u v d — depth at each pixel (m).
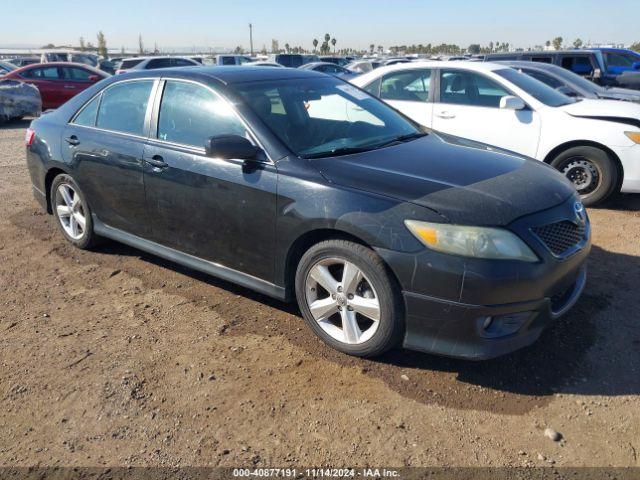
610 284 3.98
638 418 2.61
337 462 2.38
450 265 2.63
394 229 2.74
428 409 2.70
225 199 3.39
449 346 2.78
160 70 4.04
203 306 3.77
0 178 7.53
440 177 3.04
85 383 2.94
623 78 11.21
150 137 3.89
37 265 4.53
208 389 2.88
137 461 2.41
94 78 15.67
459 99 6.55
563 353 3.12
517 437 2.50
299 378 2.96
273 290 3.39
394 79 7.05
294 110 3.63
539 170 3.37
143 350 3.25
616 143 5.60
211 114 3.59
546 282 2.74
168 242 3.94
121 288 4.08
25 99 13.72
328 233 3.05
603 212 5.80
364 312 2.98
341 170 3.09
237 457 2.42
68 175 4.61
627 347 3.17
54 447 2.50
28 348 3.29
